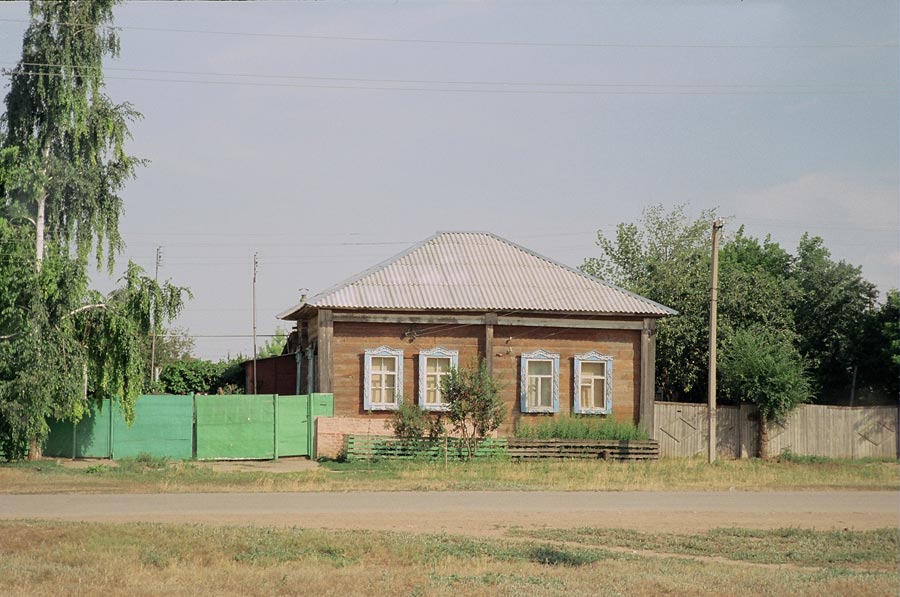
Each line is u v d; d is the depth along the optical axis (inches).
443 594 538.0
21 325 1205.7
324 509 916.0
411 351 1551.4
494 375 1566.2
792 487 1203.2
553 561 669.3
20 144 1405.0
